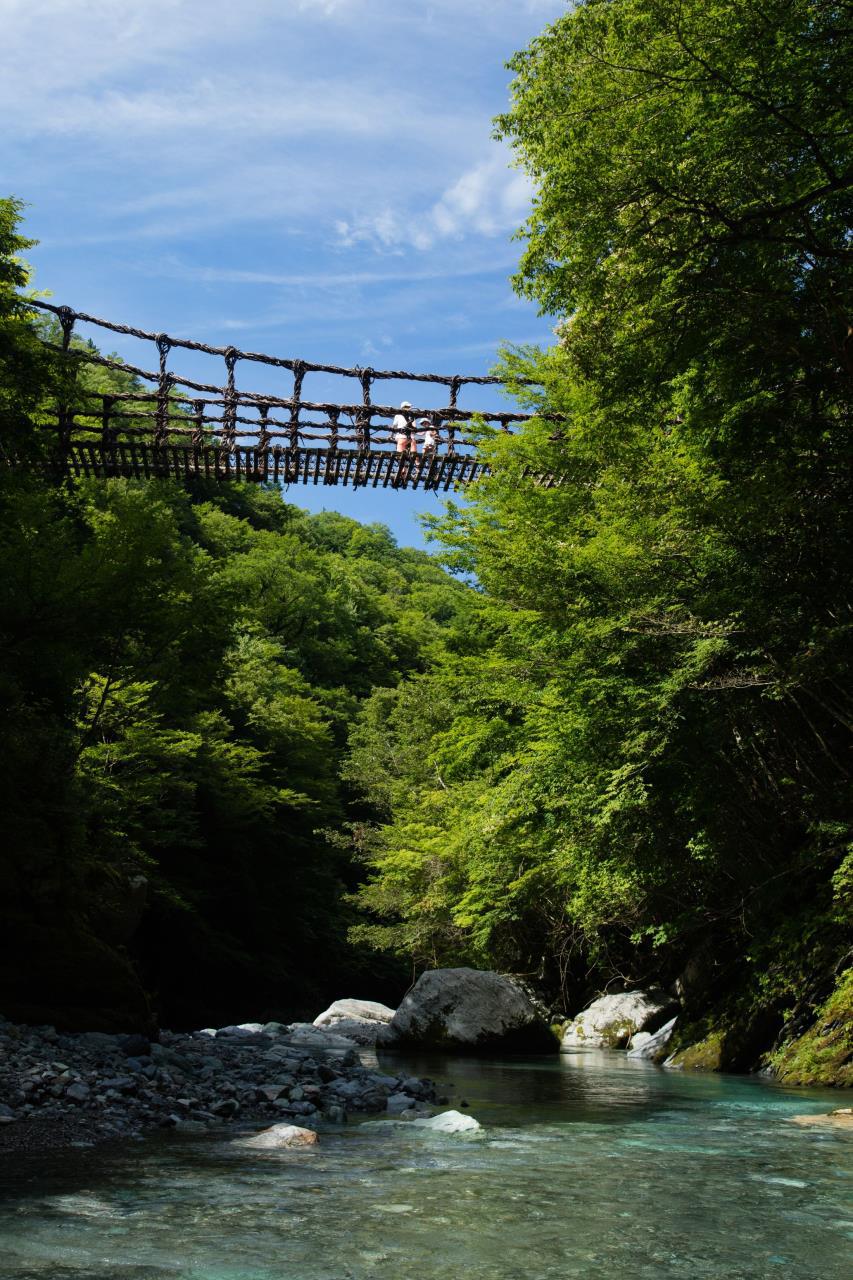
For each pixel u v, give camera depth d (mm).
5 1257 4082
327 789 42031
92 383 44656
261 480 20328
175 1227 4609
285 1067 11273
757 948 13773
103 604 14578
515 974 24031
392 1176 5844
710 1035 14383
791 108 10055
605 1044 18656
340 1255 4199
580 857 15500
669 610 12219
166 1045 14320
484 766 19062
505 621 16328
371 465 20172
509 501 17219
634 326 11562
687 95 10312
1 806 14305
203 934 34094
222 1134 7281
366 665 65000
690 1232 4633
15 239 15344
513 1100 9906
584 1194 5418
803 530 11750
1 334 15180
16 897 13656
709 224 10977
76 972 13695
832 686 12930
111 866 16453
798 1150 6859
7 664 14117
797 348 11570
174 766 27656
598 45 10336
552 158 10820
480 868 20062
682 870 15172
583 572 12789
